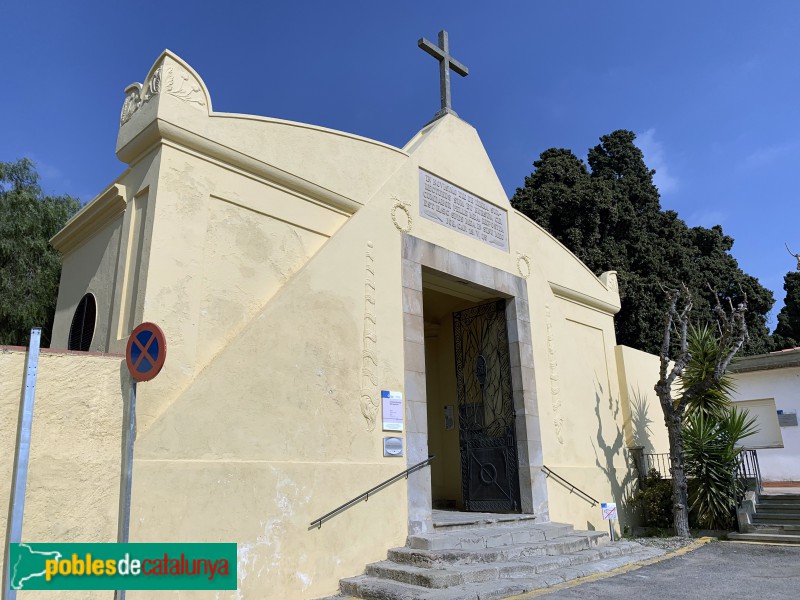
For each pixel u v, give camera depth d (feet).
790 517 41.22
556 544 31.65
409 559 27.53
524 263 43.39
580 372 46.80
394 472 30.25
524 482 37.96
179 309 24.08
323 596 25.44
